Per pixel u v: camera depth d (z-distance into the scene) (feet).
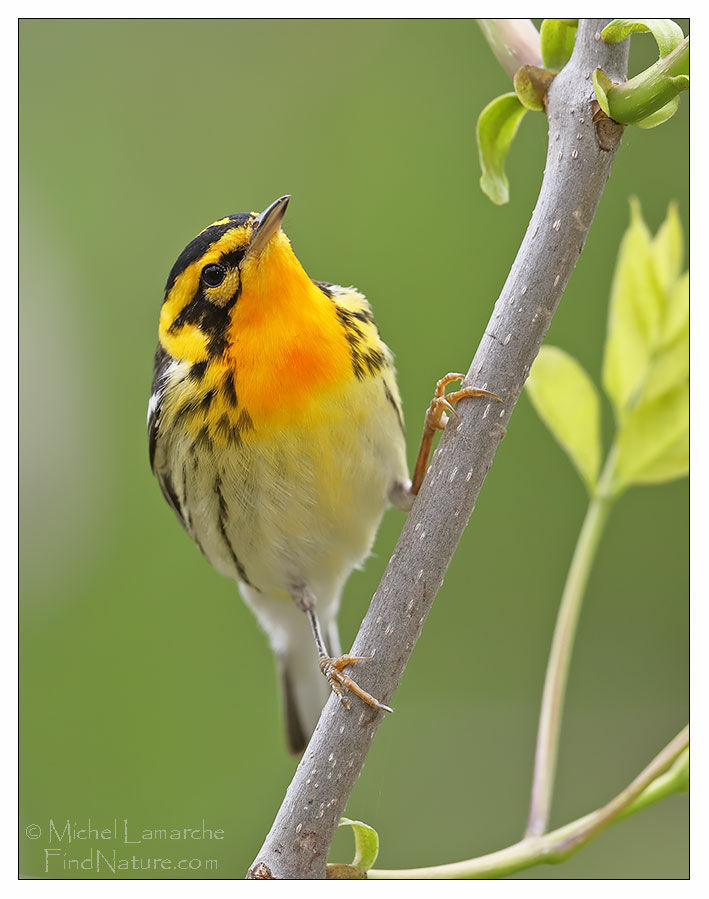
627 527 40.27
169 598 41.34
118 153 44.16
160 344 28.81
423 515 18.95
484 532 41.19
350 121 44.60
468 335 42.09
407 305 42.52
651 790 19.12
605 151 18.25
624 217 40.04
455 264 42.65
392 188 43.62
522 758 38.65
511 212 42.80
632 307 22.98
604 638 39.78
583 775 38.24
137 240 43.16
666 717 38.60
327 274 43.14
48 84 44.27
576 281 40.65
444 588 40.91
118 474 41.88
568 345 40.45
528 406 41.32
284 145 44.47
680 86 17.33
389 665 18.85
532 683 39.86
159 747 39.81
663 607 39.55
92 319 42.16
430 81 44.83
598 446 22.80
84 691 40.14
